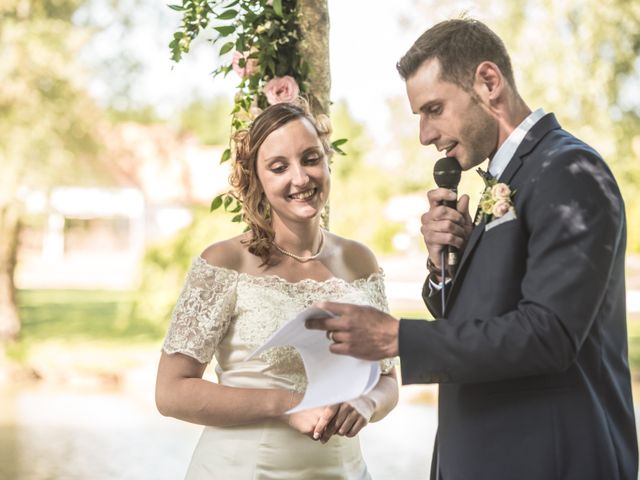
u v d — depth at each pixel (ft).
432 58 8.34
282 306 10.42
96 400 41.57
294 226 10.69
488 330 7.68
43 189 54.08
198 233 55.67
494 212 8.14
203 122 91.66
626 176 45.75
